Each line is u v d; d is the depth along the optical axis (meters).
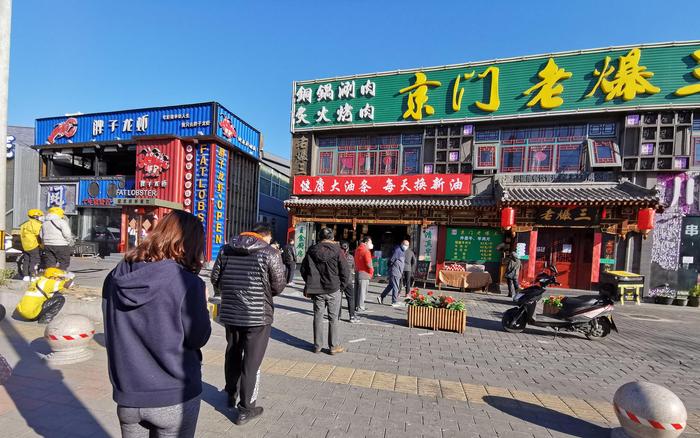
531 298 6.40
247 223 18.48
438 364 4.52
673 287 10.48
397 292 8.27
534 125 11.84
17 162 18.56
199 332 1.50
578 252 11.29
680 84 10.47
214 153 15.62
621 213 10.45
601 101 11.04
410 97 12.98
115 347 1.44
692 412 3.46
